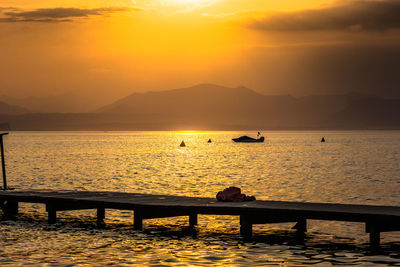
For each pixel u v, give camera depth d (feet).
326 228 85.56
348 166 257.96
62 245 72.90
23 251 68.85
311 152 426.10
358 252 68.54
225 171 225.56
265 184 166.71
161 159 326.44
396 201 123.03
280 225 88.94
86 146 586.04
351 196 132.46
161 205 82.02
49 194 98.99
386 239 76.79
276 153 409.69
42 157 350.84
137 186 163.22
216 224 89.86
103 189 155.22
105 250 69.56
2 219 95.25
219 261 63.52
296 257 65.72
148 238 78.13
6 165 268.21
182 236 79.51
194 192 146.10
